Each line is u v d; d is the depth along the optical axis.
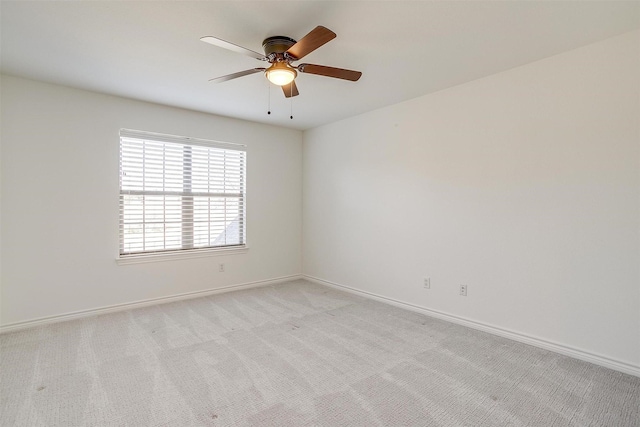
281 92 3.29
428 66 2.68
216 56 2.50
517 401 1.91
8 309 2.92
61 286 3.17
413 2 1.83
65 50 2.41
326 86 3.12
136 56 2.51
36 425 1.69
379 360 2.40
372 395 1.97
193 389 2.02
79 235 3.26
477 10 1.91
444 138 3.22
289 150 4.87
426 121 3.37
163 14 1.96
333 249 4.51
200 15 1.96
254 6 1.87
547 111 2.54
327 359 2.41
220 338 2.78
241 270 4.41
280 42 2.19
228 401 1.90
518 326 2.73
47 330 2.93
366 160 4.02
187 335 2.84
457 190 3.12
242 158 4.44
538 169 2.60
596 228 2.33
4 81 2.88
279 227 4.79
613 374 2.20
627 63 2.19
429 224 3.36
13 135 2.93
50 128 3.09
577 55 2.39
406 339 2.77
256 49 2.39
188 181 3.98
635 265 2.18
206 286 4.10
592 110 2.33
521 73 2.68
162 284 3.77
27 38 2.24
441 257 3.26
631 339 2.20
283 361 2.38
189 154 3.97
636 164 2.17
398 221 3.66
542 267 2.59
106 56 2.51
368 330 2.97
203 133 4.02
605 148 2.28
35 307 3.04
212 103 3.65
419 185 3.45
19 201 2.96
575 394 1.98
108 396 1.94
